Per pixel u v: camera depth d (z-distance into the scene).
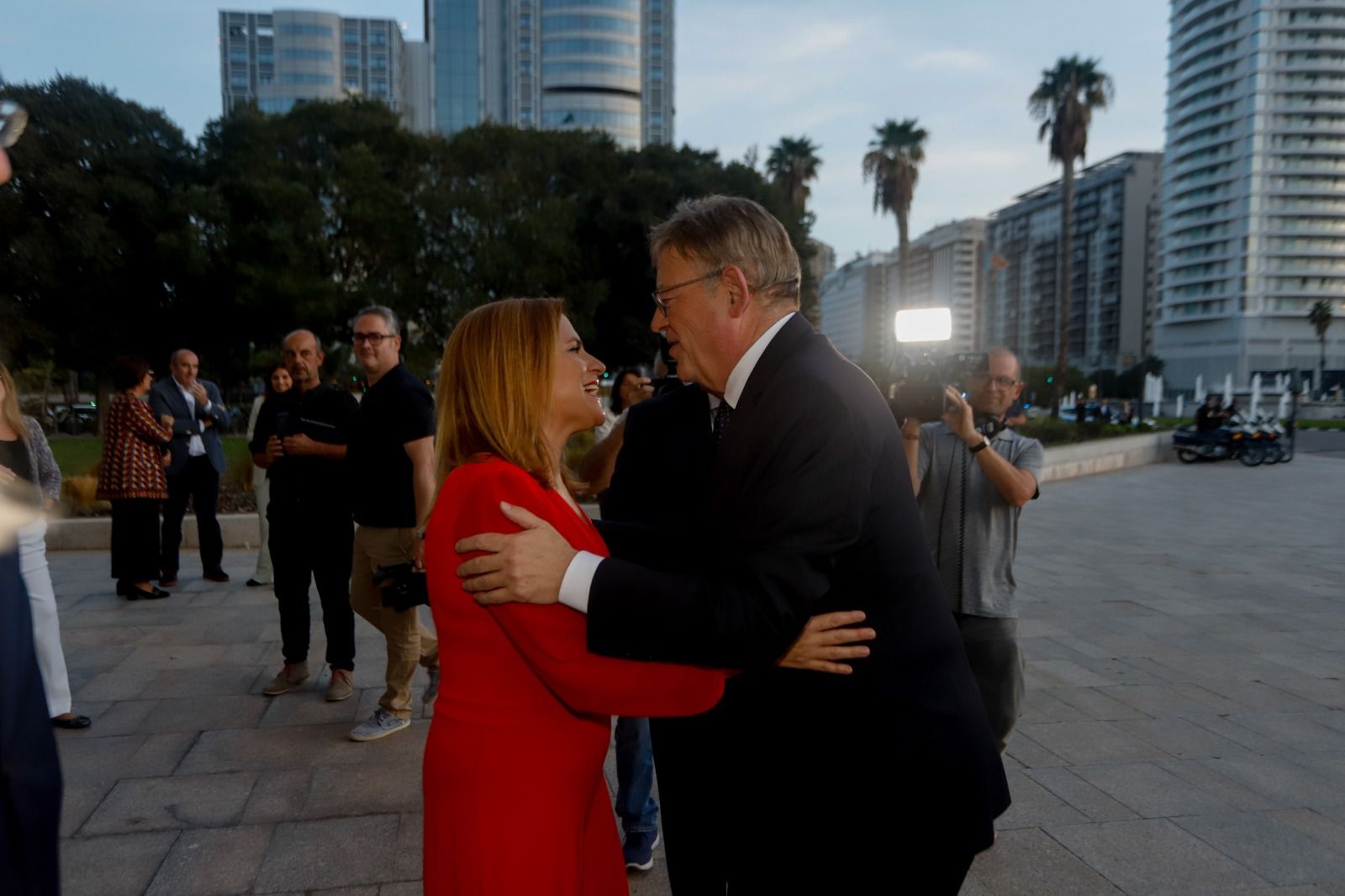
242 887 2.58
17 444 3.33
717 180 32.75
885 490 1.42
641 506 1.88
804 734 1.47
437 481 1.48
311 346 4.05
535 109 106.19
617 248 31.69
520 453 1.40
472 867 1.31
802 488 1.28
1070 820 3.12
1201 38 110.81
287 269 25.48
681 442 1.81
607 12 105.25
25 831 1.30
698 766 1.64
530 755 1.32
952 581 2.73
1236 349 106.25
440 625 1.38
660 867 2.81
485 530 1.28
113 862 2.70
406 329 28.92
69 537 7.49
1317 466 18.94
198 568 7.07
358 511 3.60
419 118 109.69
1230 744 3.86
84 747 3.57
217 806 3.08
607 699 1.26
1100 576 7.55
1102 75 33.56
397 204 27.73
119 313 26.81
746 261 1.54
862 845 1.45
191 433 6.36
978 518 2.72
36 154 23.69
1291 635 5.71
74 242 24.17
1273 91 104.50
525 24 105.44
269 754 3.52
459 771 1.33
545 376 1.41
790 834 1.49
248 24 99.50
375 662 4.76
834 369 1.42
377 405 3.55
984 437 2.70
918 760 1.43
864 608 1.43
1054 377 35.62
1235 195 107.31
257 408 6.34
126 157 26.14
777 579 1.24
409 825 2.96
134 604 5.85
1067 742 3.85
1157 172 127.12
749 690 1.52
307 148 29.33
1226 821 3.13
